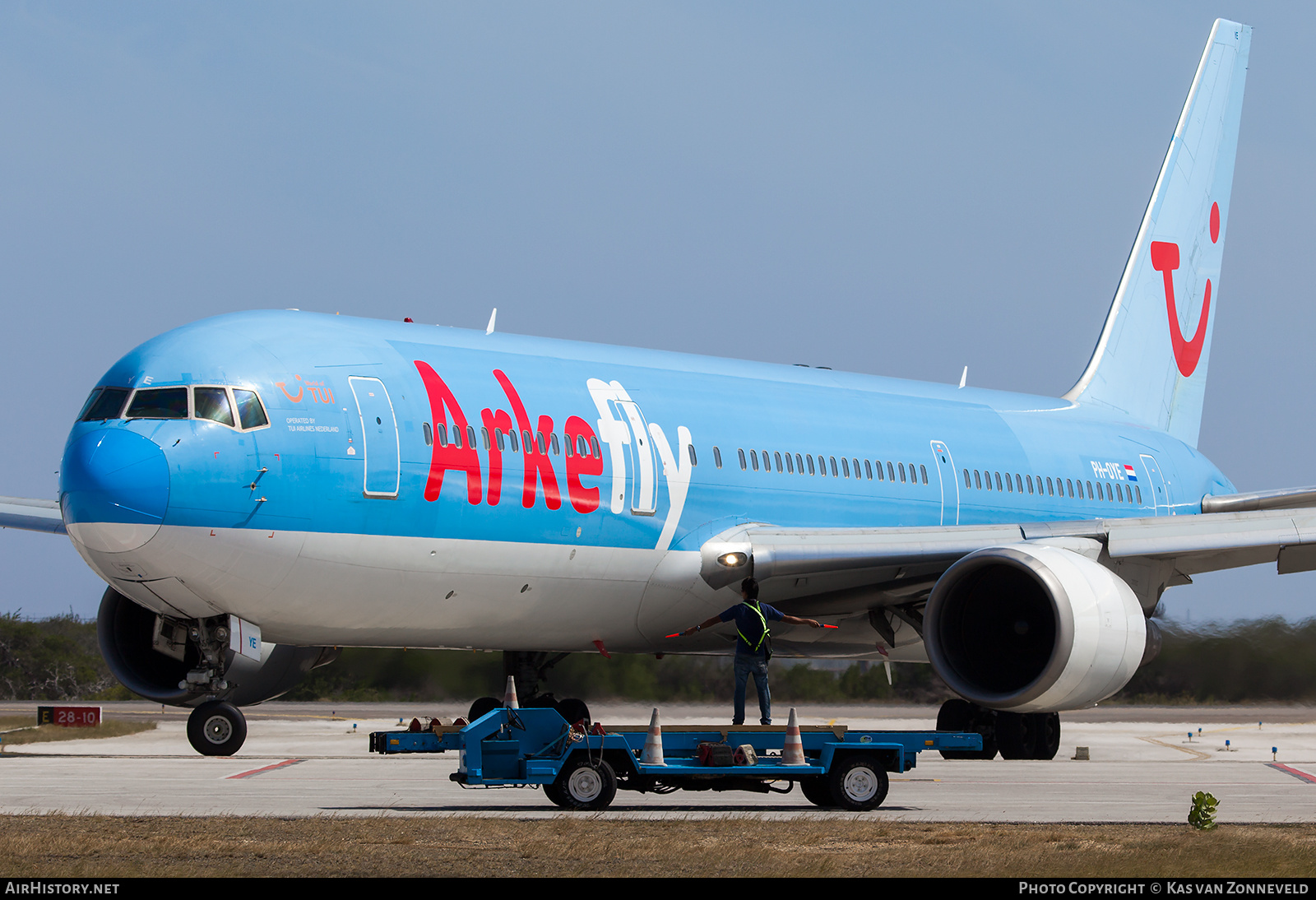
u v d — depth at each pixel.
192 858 35.75
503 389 63.41
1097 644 60.50
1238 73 109.75
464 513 59.88
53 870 34.03
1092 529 68.50
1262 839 40.78
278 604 56.84
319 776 62.22
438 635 63.53
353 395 57.94
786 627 76.44
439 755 78.56
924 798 54.69
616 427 66.56
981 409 89.50
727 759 48.94
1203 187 107.69
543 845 38.22
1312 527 69.12
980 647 65.25
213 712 58.47
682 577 68.25
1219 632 141.50
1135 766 77.56
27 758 73.69
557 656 78.25
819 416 77.75
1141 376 102.88
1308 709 139.25
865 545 69.94
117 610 66.31
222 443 54.06
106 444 53.31
